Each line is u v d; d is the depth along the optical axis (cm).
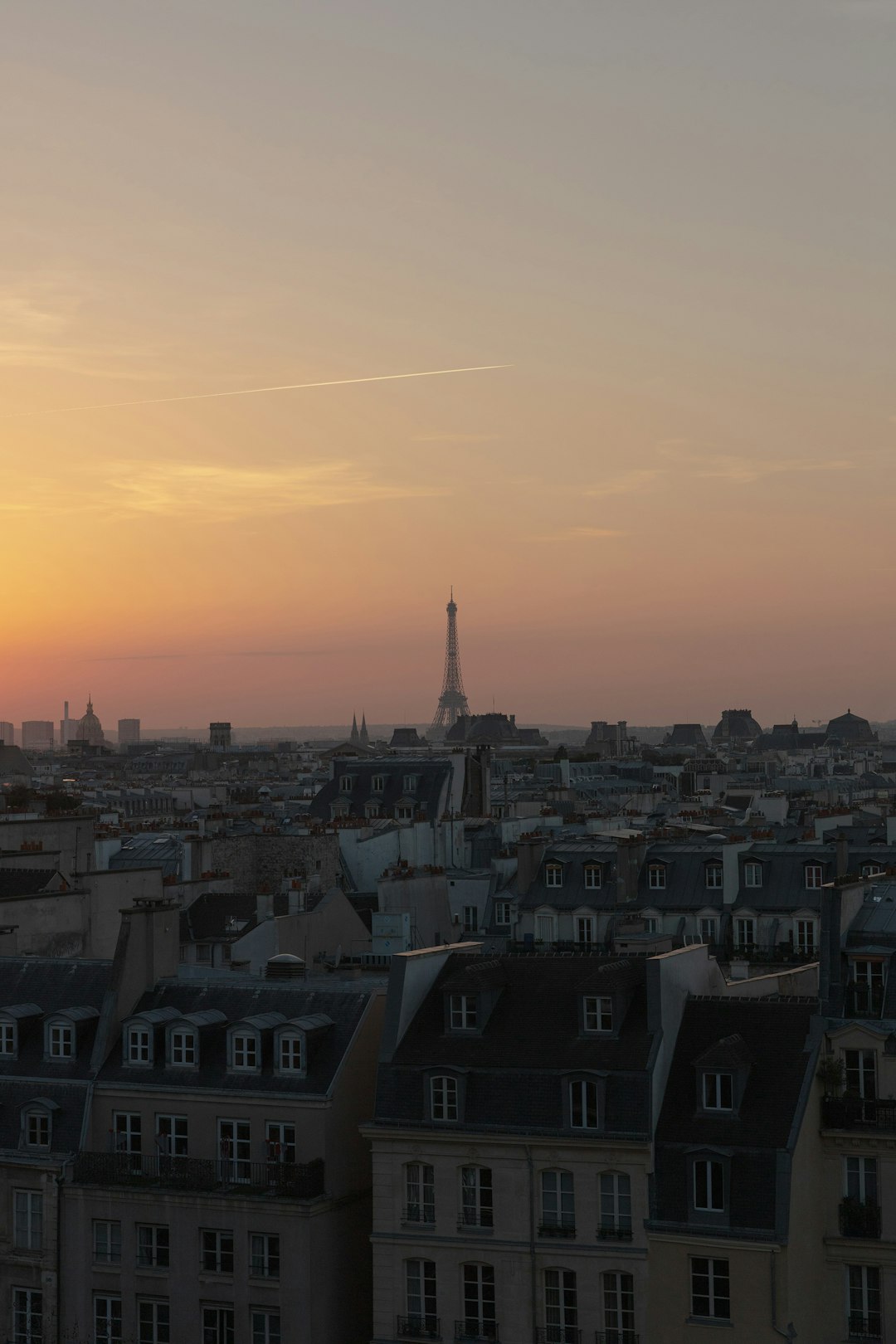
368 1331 14100
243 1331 13675
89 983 15488
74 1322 14212
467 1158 13162
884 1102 12775
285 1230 13612
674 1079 13088
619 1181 12775
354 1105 14138
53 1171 14362
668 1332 12506
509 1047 13462
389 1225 13350
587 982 13350
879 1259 12650
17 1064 15012
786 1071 12900
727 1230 12338
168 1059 14538
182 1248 13925
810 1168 12719
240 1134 14150
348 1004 14512
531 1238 12925
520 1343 12900
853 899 13938
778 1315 12175
